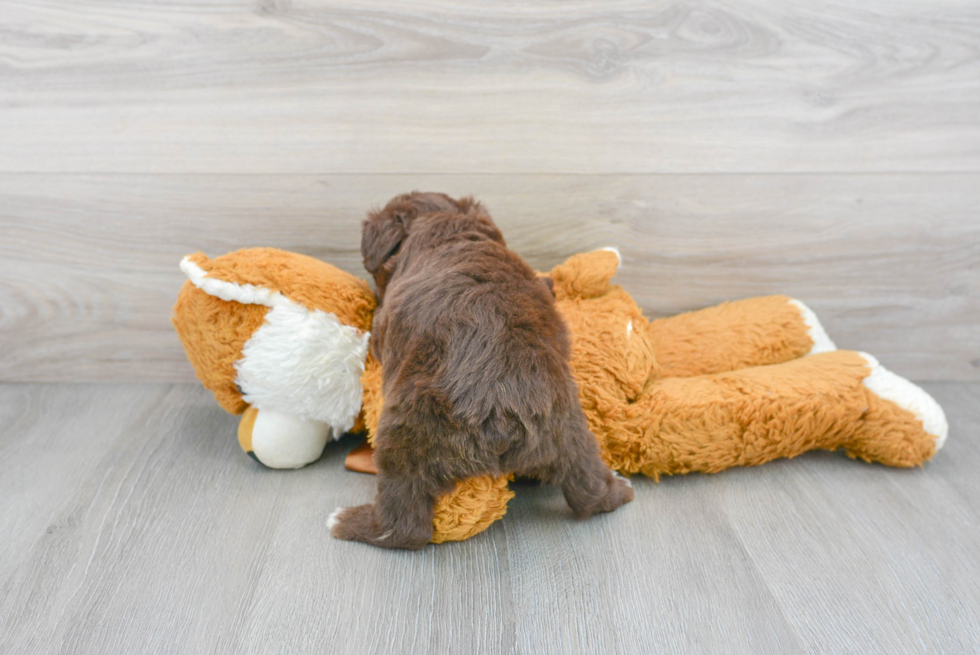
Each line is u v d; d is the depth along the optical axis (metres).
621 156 1.23
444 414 0.81
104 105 1.17
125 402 1.31
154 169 1.21
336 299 1.04
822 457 1.15
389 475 0.85
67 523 0.96
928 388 1.37
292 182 1.23
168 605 0.81
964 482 1.08
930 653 0.76
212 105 1.18
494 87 1.18
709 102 1.20
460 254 0.92
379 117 1.19
